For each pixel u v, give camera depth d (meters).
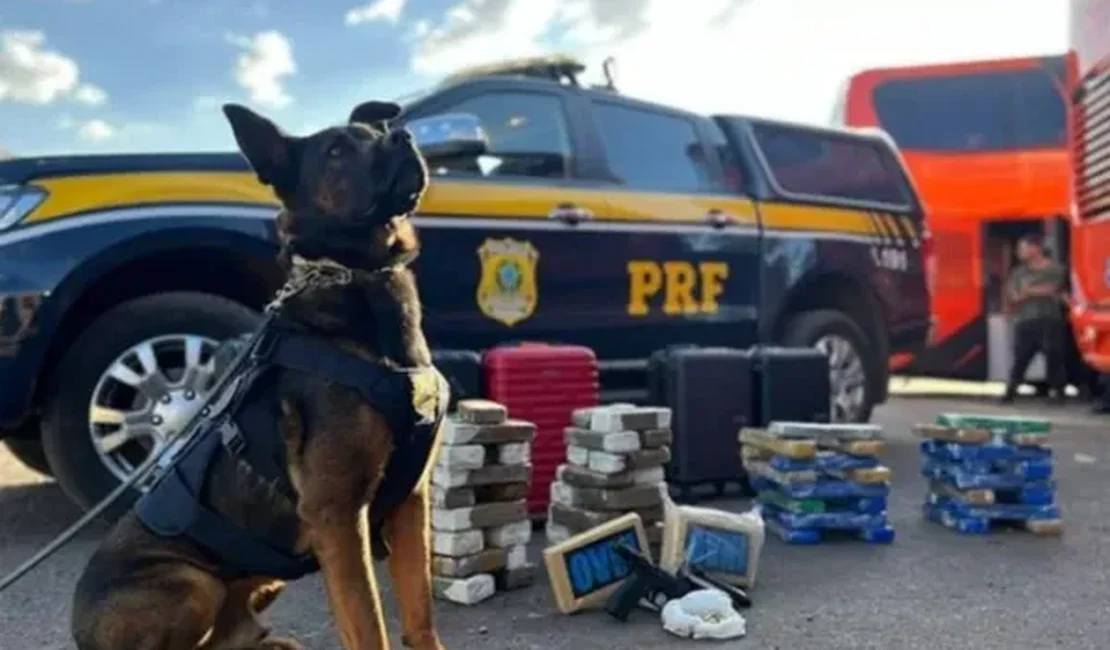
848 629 3.33
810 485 4.54
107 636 2.47
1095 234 8.34
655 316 5.96
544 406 4.93
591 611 3.56
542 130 5.70
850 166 7.28
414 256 2.88
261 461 2.53
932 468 4.97
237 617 2.81
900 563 4.18
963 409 10.47
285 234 2.73
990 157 12.07
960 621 3.40
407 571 2.74
